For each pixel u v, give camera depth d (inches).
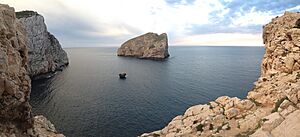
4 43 548.4
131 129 2060.8
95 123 2196.1
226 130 796.6
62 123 2194.9
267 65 1053.2
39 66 4712.1
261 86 965.8
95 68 6392.7
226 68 5944.9
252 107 881.5
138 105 2751.0
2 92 531.8
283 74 905.5
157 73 5315.0
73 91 3518.7
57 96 3179.1
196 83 3932.1
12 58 565.0
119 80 4537.4
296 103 735.1
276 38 1003.9
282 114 689.6
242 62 7544.3
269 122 658.8
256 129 721.6
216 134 784.9
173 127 940.0
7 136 536.4
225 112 903.1
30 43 4547.2
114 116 2377.0
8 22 581.3
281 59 937.5
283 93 799.7
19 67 592.1
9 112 565.3
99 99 3058.6
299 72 852.0
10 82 542.3
